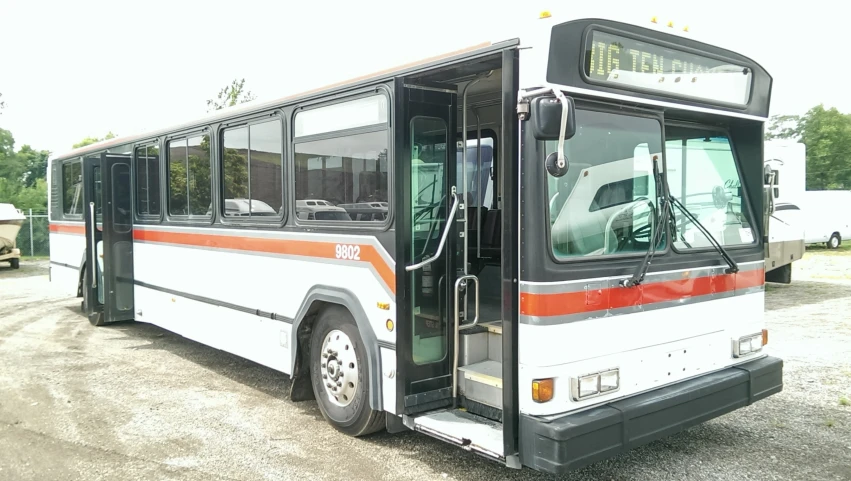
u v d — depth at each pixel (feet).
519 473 15.47
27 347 29.76
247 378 24.22
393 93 15.66
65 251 38.47
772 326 33.63
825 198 84.28
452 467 15.81
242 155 22.07
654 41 14.25
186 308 25.86
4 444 17.47
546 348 12.64
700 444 17.24
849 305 40.37
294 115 19.40
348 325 17.65
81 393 22.24
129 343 30.48
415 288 15.81
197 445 17.33
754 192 17.46
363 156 16.74
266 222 20.76
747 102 16.65
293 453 16.75
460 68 14.66
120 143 31.01
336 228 17.69
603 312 13.43
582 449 12.43
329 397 18.48
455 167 16.65
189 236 25.38
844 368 24.89
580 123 13.34
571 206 13.17
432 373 16.12
